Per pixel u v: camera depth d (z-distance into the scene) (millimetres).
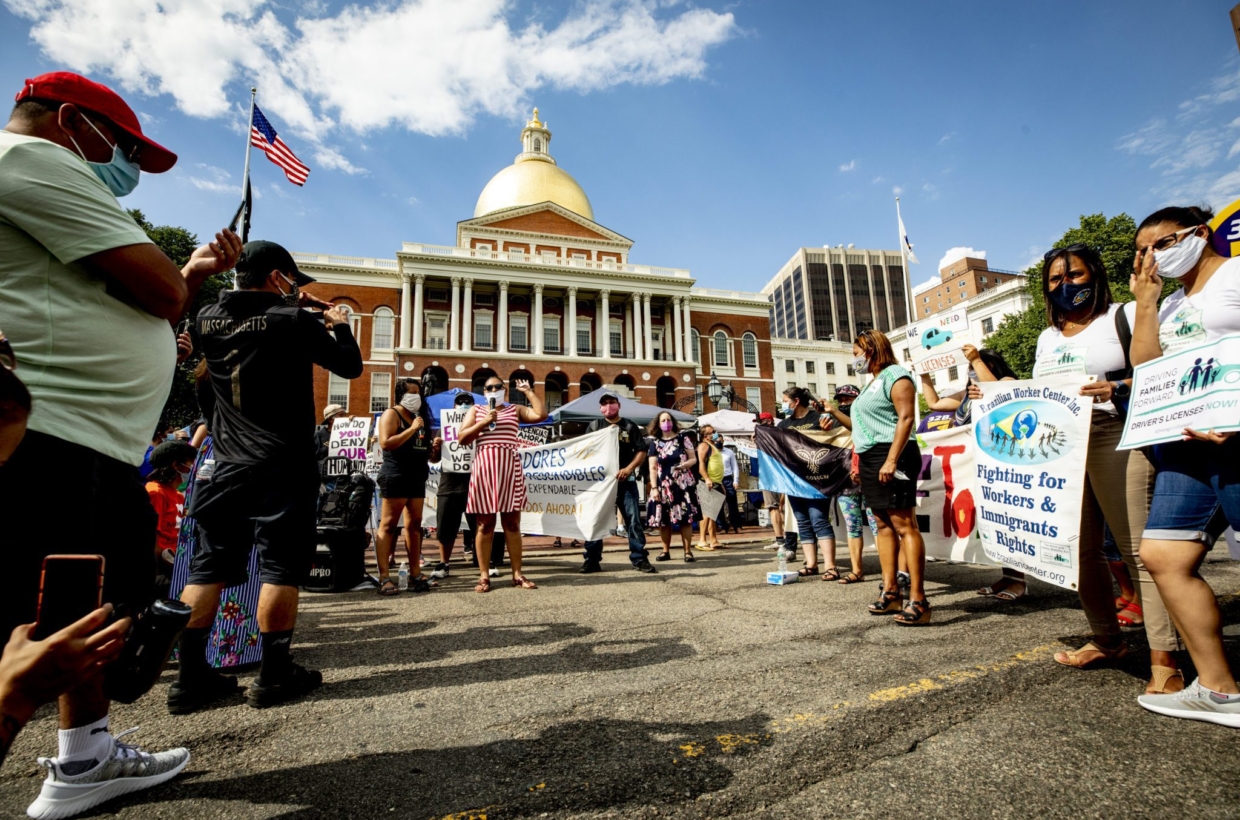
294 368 2518
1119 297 27203
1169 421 2127
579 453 6250
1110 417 2627
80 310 1494
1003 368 4301
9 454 1141
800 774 1687
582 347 40688
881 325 112188
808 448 5355
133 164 1866
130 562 1647
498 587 5180
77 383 1477
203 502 2436
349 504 5398
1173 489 2137
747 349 44875
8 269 1406
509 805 1546
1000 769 1696
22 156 1418
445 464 6000
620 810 1510
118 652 1059
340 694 2477
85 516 1457
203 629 2385
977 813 1466
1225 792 1545
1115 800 1519
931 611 3811
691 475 7242
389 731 2078
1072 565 2709
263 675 2373
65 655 994
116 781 1611
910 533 3490
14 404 1137
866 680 2463
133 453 1636
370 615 4137
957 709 2146
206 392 3059
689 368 40344
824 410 5762
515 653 3023
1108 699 2234
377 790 1651
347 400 35094
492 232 41531
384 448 5004
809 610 3893
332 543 5262
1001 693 2301
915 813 1472
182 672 2330
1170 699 2096
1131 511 2467
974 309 51531
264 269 2590
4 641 1287
